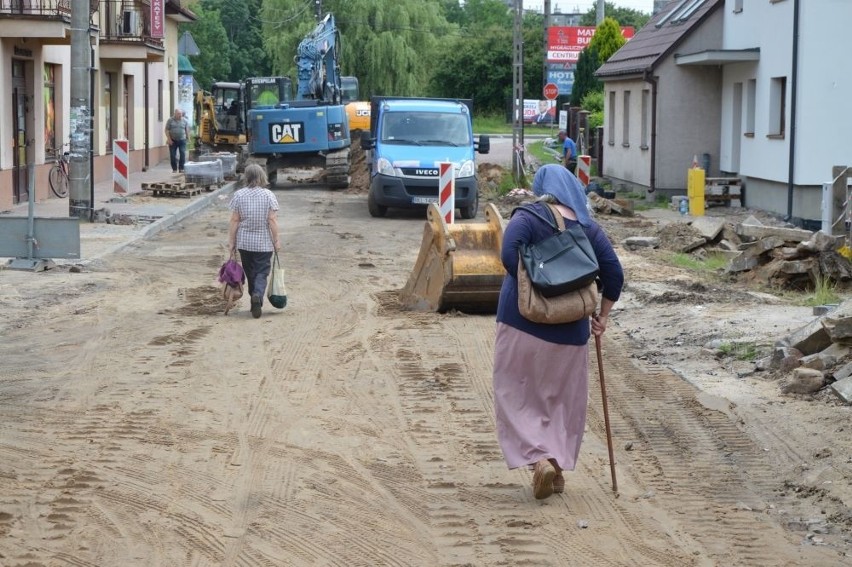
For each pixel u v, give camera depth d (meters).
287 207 27.39
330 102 36.03
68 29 25.00
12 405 8.50
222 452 7.32
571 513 6.18
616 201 25.97
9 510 6.10
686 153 29.88
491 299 12.57
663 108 29.67
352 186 33.38
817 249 14.59
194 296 13.95
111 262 16.86
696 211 26.17
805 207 24.20
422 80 64.75
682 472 6.96
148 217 22.86
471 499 6.41
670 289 14.22
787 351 9.52
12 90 25.31
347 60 62.81
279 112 32.16
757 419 8.12
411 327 11.91
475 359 10.34
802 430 7.78
